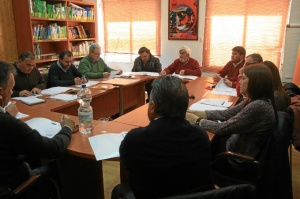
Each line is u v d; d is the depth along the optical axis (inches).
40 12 162.6
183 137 40.7
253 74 63.4
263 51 172.6
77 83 126.7
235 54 133.9
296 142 75.0
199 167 40.9
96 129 67.6
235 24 175.8
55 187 63.5
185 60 157.6
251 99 64.9
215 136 70.1
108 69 160.4
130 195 42.5
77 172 75.2
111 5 218.1
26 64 111.6
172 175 39.3
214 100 95.9
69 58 131.7
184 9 187.8
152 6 200.4
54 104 92.4
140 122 73.4
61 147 54.2
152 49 208.5
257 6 167.5
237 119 62.9
